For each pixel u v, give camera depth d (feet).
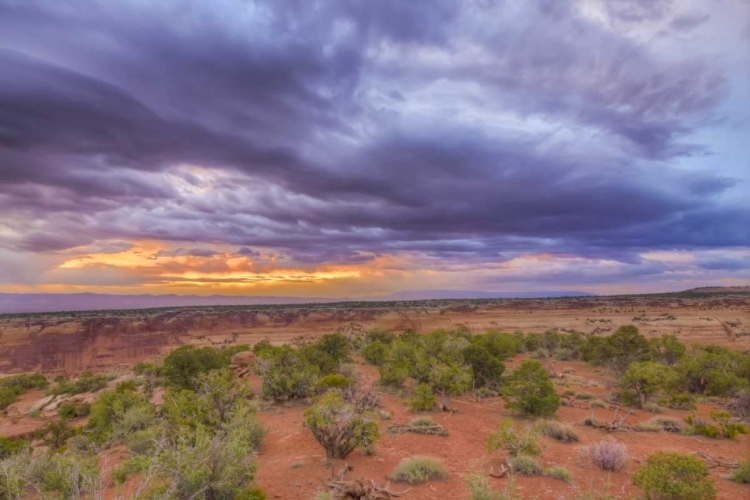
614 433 62.39
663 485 33.81
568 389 97.60
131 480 42.80
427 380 84.84
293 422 66.95
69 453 53.72
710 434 61.26
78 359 284.20
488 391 92.79
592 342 152.25
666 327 265.13
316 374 88.63
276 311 403.95
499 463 45.32
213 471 32.22
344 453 46.91
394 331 284.00
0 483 34.09
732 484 41.45
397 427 59.72
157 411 78.64
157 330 324.80
